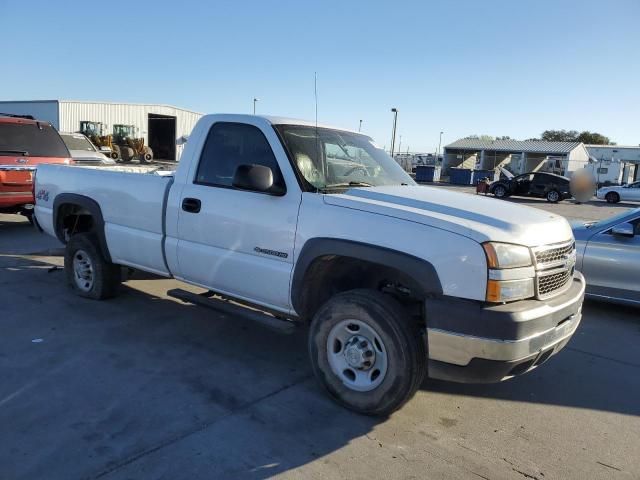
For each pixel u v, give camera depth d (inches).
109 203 216.4
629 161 2352.4
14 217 492.7
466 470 125.0
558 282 147.3
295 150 165.9
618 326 243.4
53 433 131.6
